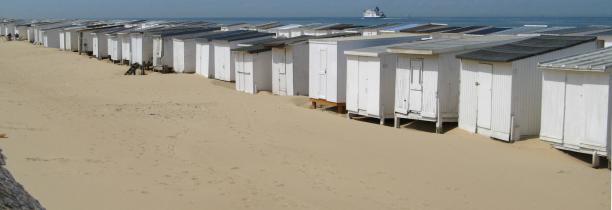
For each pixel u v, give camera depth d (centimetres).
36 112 2091
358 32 3081
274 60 2545
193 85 2978
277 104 2245
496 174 1265
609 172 1273
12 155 1365
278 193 1146
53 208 1002
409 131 1728
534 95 1536
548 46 1574
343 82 2059
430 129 1797
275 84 2556
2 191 557
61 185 1144
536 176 1245
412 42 1983
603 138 1292
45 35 6288
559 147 1389
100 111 2155
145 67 3794
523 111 1530
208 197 1113
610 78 1275
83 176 1223
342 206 1070
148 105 2322
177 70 3569
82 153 1441
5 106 2225
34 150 1439
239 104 2291
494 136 1567
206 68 3281
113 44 4500
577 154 1402
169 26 4838
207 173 1288
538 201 1095
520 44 1662
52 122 1880
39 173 1220
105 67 4103
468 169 1307
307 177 1260
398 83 1800
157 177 1248
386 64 1848
